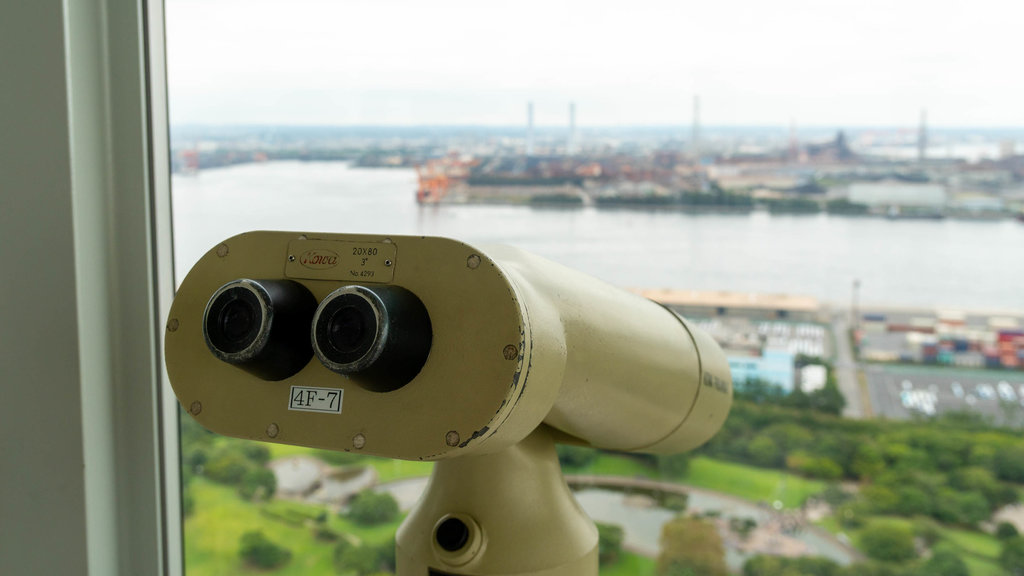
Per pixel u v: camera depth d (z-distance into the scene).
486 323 0.87
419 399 0.87
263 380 0.90
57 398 1.21
